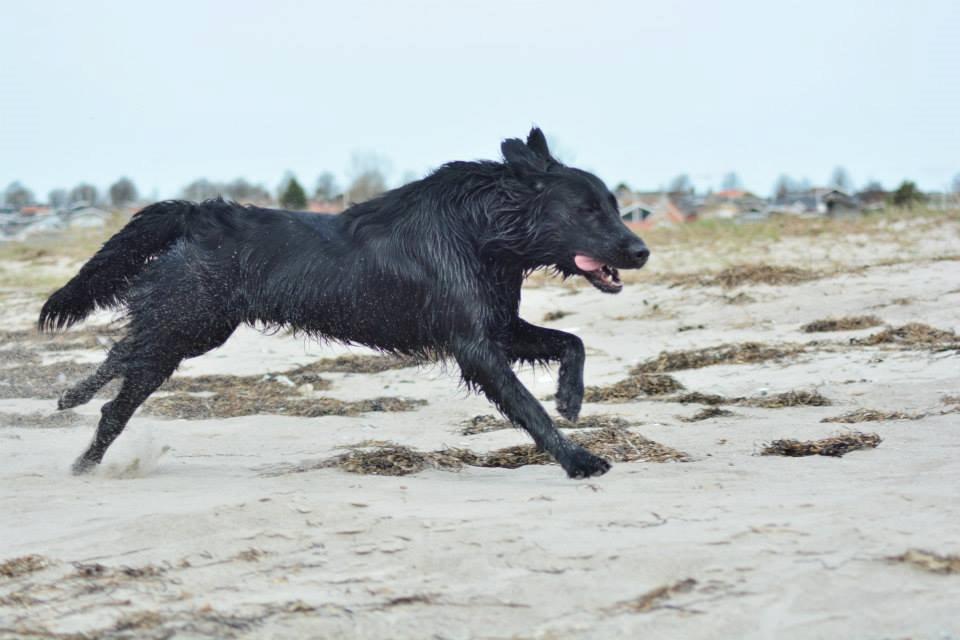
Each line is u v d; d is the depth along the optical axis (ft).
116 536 19.69
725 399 35.42
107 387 43.57
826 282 59.57
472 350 25.49
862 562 16.14
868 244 77.71
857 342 44.88
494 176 25.95
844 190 165.89
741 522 18.54
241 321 27.30
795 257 75.15
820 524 18.04
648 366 43.55
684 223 101.60
